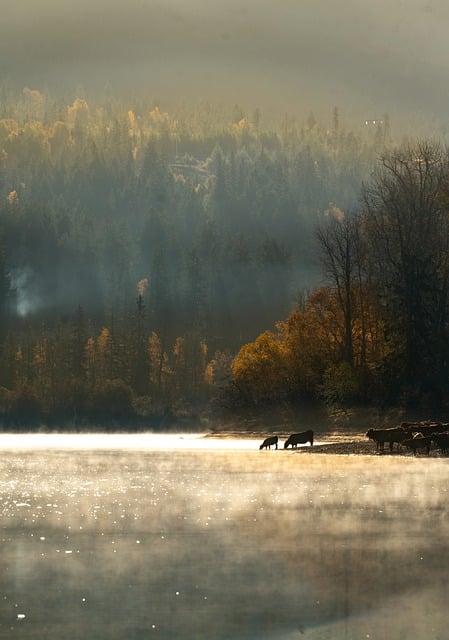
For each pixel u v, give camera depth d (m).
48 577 55.16
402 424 196.50
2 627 44.84
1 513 82.50
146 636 43.31
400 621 45.53
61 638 43.00
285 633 43.72
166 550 63.34
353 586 52.53
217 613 47.19
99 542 66.75
